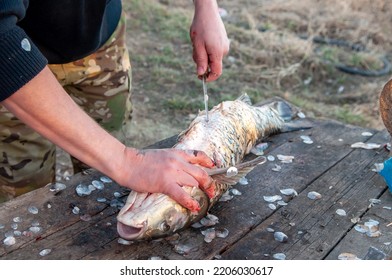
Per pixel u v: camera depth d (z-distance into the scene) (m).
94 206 2.18
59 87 1.69
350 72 5.99
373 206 2.27
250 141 2.58
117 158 1.81
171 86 5.46
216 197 2.12
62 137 1.71
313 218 2.18
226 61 5.98
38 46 2.34
